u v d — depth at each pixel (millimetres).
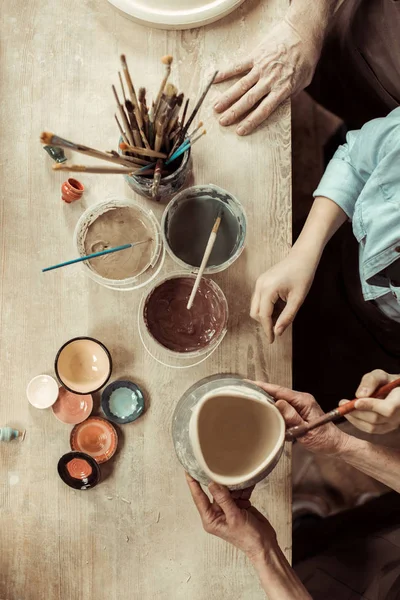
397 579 1349
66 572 1095
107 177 1146
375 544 1438
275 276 1107
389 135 1099
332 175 1244
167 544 1098
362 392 1022
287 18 1174
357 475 1669
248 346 1125
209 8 1168
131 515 1103
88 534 1100
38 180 1151
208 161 1158
